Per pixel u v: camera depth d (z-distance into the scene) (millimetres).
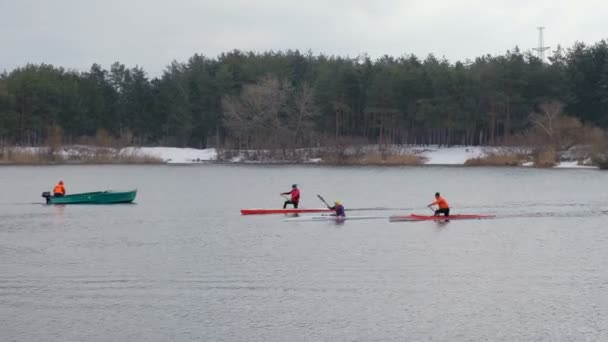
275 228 48156
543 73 138750
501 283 32312
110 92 163750
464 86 139625
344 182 90750
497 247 40656
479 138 151500
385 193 75375
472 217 52781
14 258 38094
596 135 114938
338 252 39156
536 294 30484
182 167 123312
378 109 141750
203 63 184875
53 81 157750
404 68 153625
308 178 97812
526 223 50312
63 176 102312
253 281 32750
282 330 26234
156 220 52750
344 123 148125
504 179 93188
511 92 136875
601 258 37625
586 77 145000
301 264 36156
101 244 42219
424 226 48781
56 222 51750
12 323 27000
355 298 29984
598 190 77000
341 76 147750
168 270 34938
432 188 81188
